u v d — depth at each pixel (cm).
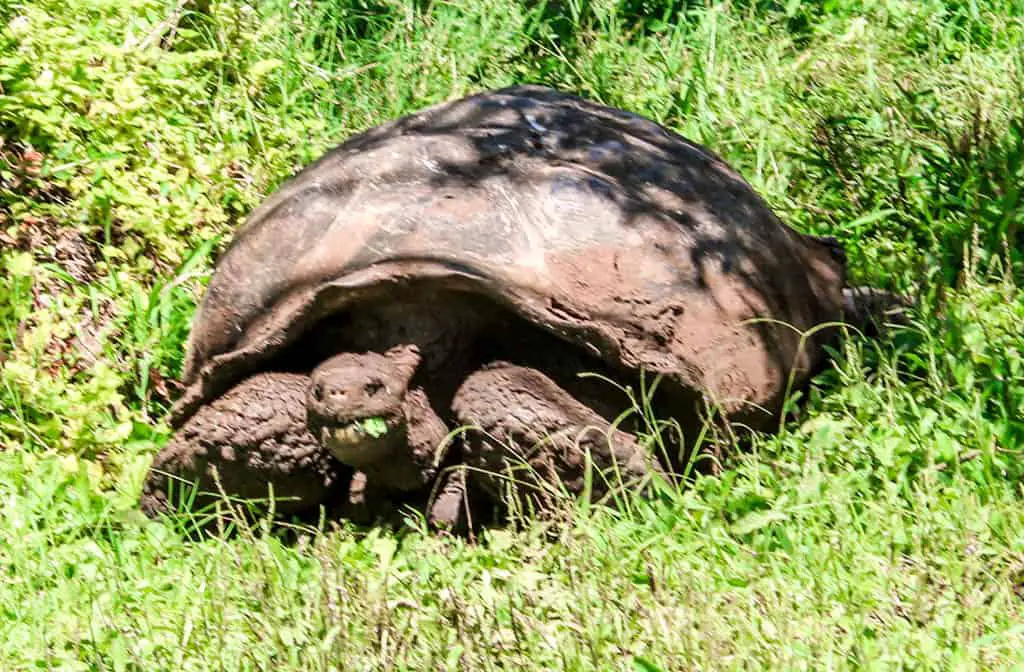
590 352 931
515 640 790
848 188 1340
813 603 813
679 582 836
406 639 783
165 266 1212
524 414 928
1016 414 994
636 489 940
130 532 963
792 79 1544
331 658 767
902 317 1126
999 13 1659
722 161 1121
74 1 1377
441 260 925
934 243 1241
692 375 951
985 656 766
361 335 959
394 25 1563
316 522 1003
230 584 850
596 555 864
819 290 1097
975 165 1309
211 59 1395
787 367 1017
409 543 926
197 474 973
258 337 959
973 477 938
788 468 952
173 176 1287
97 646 814
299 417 955
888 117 1419
